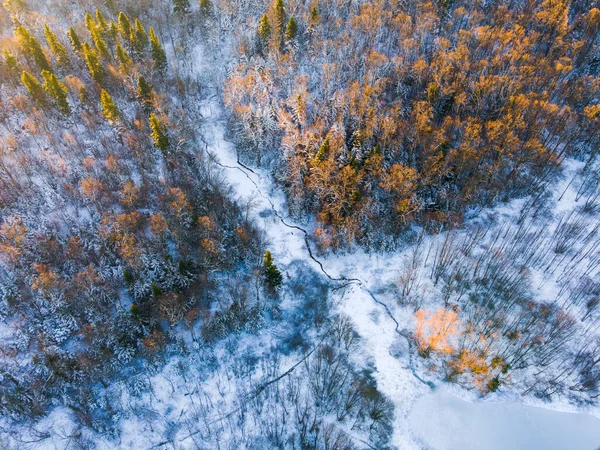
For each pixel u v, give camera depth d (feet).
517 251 241.35
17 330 195.93
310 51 318.24
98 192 241.55
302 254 252.01
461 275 234.17
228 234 248.11
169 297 207.00
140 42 331.98
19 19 339.57
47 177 246.06
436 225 256.52
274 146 293.84
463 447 182.09
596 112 272.10
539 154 253.85
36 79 290.76
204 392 196.65
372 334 217.56
